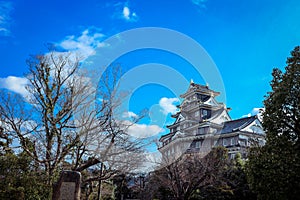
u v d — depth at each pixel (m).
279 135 8.40
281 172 7.84
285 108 8.41
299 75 8.34
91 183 10.01
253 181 8.59
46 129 7.57
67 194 4.87
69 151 6.99
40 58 7.91
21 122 7.68
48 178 6.67
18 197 5.91
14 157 6.46
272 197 8.08
